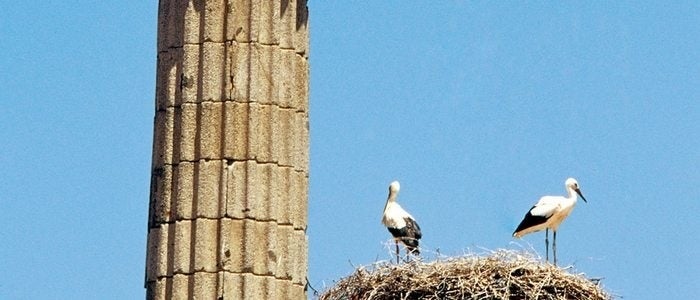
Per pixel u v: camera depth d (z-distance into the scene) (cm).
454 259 2500
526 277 2481
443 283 2480
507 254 2492
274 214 1902
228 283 1859
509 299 2495
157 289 1886
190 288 1869
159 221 1919
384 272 2508
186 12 1973
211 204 1894
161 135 1956
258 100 1934
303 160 1955
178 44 1984
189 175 1912
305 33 2002
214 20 1959
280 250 1900
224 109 1928
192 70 1952
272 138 1925
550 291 2488
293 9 1984
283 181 1925
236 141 1916
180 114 1947
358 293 2503
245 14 1961
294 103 1959
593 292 2483
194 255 1878
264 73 1947
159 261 1897
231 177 1900
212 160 1909
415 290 2484
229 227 1881
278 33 1964
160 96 1973
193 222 1895
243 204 1894
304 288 1920
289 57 1967
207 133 1917
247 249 1875
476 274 2480
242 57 1944
